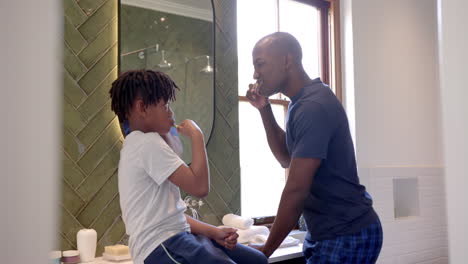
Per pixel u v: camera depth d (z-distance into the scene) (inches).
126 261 77.5
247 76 116.3
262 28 119.4
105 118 85.0
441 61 14.8
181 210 51.0
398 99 139.8
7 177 9.4
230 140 105.1
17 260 9.5
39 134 9.8
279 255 85.3
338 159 66.2
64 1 81.0
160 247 47.3
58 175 10.2
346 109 129.6
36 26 9.9
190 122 57.0
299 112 64.9
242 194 112.5
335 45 130.3
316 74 130.3
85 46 83.3
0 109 9.4
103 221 83.4
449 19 14.5
